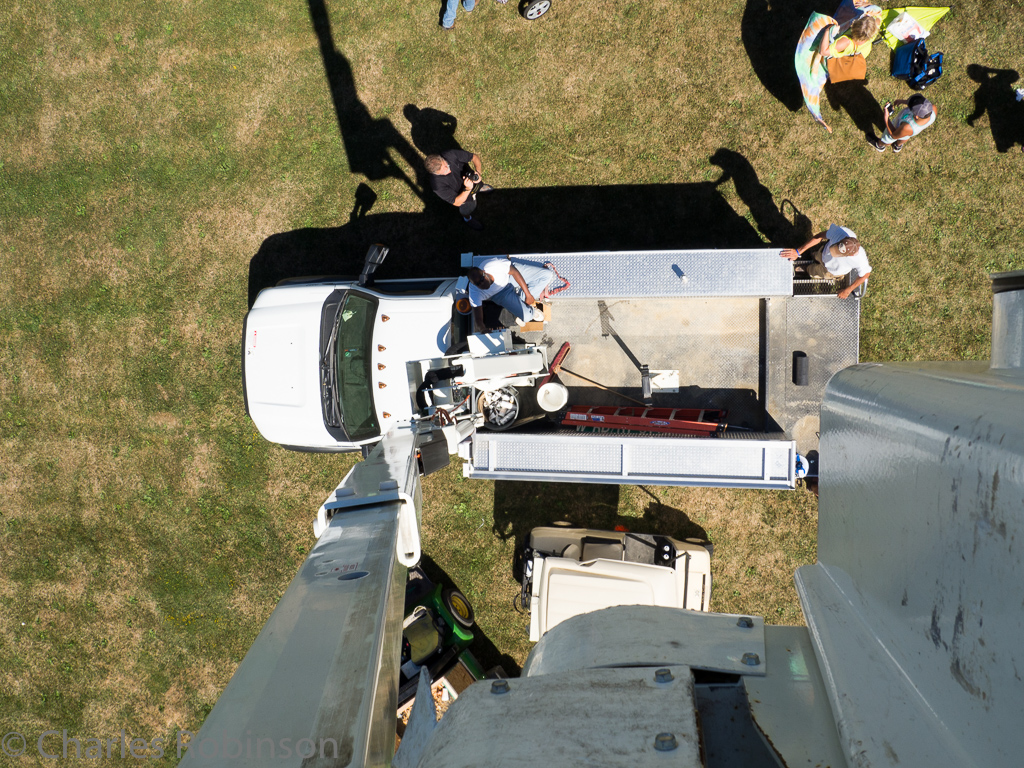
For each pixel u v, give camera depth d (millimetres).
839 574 1873
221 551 7031
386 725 1590
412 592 6562
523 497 6730
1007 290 1657
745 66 6227
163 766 7082
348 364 5707
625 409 5891
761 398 5879
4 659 7273
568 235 6559
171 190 7062
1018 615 926
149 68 7000
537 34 6469
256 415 5977
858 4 5594
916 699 1243
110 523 7152
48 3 7078
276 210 6945
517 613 6727
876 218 6133
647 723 1205
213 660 7035
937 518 1238
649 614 1780
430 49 6629
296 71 6816
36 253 7242
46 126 7176
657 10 6301
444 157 5809
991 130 5930
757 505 6395
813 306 5594
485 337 5383
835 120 6152
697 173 6355
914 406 1469
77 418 7191
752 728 1367
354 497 3545
